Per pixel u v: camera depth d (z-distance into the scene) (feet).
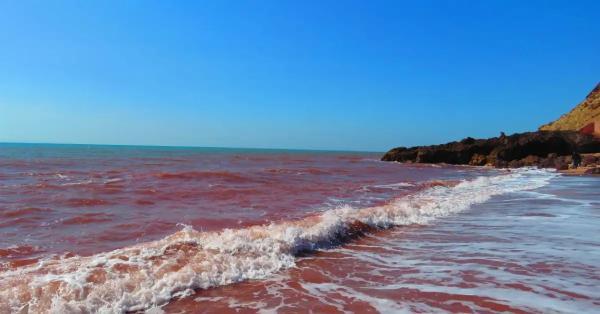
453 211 40.32
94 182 55.93
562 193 57.72
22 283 16.11
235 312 15.30
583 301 16.37
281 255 22.41
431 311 15.34
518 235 29.25
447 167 154.71
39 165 93.35
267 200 44.45
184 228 27.76
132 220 31.12
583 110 213.46
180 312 15.23
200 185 56.65
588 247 25.53
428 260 22.57
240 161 148.46
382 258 22.98
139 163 112.37
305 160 177.27
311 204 42.42
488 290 17.65
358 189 58.49
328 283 18.63
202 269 18.95
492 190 60.54
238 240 23.18
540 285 18.29
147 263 19.11
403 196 51.96
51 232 26.55
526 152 162.30
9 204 35.99
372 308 15.70
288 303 16.21
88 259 19.94
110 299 15.61
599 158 124.57
